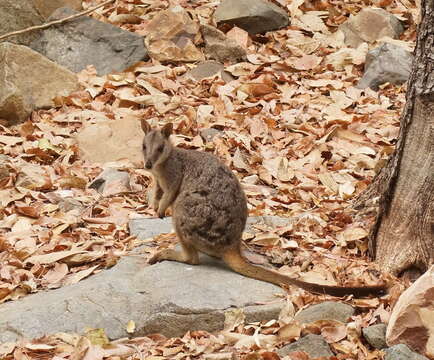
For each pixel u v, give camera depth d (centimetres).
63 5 1642
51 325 849
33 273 977
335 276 949
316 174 1231
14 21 1566
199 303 852
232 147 1292
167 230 1040
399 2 1781
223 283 891
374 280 938
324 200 1145
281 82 1505
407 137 945
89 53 1549
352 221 1063
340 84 1484
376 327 827
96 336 827
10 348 820
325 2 1752
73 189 1186
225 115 1377
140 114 1385
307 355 779
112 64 1532
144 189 1188
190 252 938
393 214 961
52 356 813
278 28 1669
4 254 1020
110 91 1448
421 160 934
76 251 999
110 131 1295
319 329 827
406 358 767
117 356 804
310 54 1603
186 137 1313
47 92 1420
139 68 1520
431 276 805
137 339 841
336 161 1272
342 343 816
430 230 934
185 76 1510
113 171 1201
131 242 1018
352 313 856
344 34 1655
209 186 921
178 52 1559
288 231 1027
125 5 1705
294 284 892
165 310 854
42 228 1083
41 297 912
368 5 1773
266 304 860
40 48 1565
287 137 1329
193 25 1599
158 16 1609
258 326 845
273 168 1234
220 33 1586
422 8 932
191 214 920
